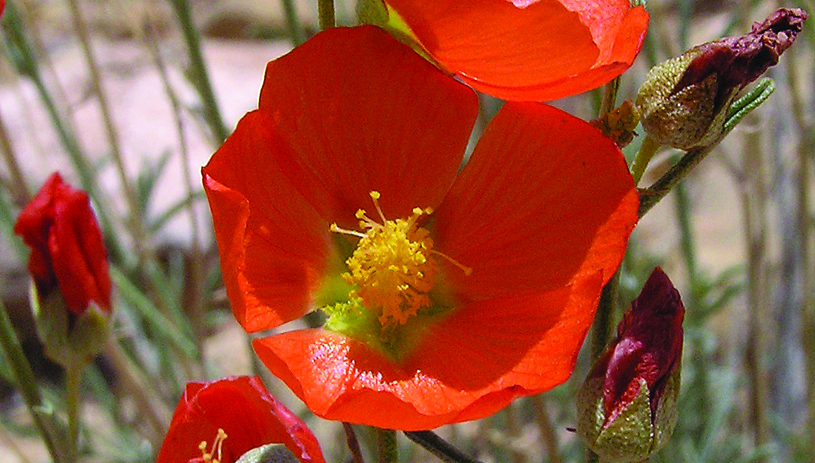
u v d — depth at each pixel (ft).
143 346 0.57
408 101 0.37
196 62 0.49
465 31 0.35
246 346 0.57
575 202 0.36
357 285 0.38
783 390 0.62
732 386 0.58
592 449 0.35
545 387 0.34
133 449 0.55
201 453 0.36
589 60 0.35
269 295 0.37
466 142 0.37
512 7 0.34
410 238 0.38
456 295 0.37
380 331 0.38
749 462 0.54
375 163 0.38
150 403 0.50
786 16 0.35
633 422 0.34
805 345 0.55
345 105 0.37
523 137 0.37
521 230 0.37
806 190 0.53
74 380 0.41
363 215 0.37
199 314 0.52
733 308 0.67
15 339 0.40
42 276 0.40
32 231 0.40
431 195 0.38
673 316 0.34
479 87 0.36
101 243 0.41
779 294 0.62
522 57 0.35
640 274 0.55
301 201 0.37
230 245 0.34
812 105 0.58
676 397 0.35
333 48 0.36
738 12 0.51
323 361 0.37
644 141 0.36
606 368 0.35
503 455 0.55
